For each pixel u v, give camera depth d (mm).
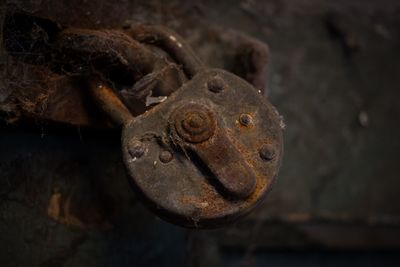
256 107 298
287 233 514
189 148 285
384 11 552
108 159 354
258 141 292
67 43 301
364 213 555
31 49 315
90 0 325
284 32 508
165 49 320
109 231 353
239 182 280
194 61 315
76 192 344
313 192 529
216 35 365
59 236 335
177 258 395
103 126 318
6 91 299
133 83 319
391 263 584
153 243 375
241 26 476
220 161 283
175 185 282
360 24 551
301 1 505
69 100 310
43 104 304
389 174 573
